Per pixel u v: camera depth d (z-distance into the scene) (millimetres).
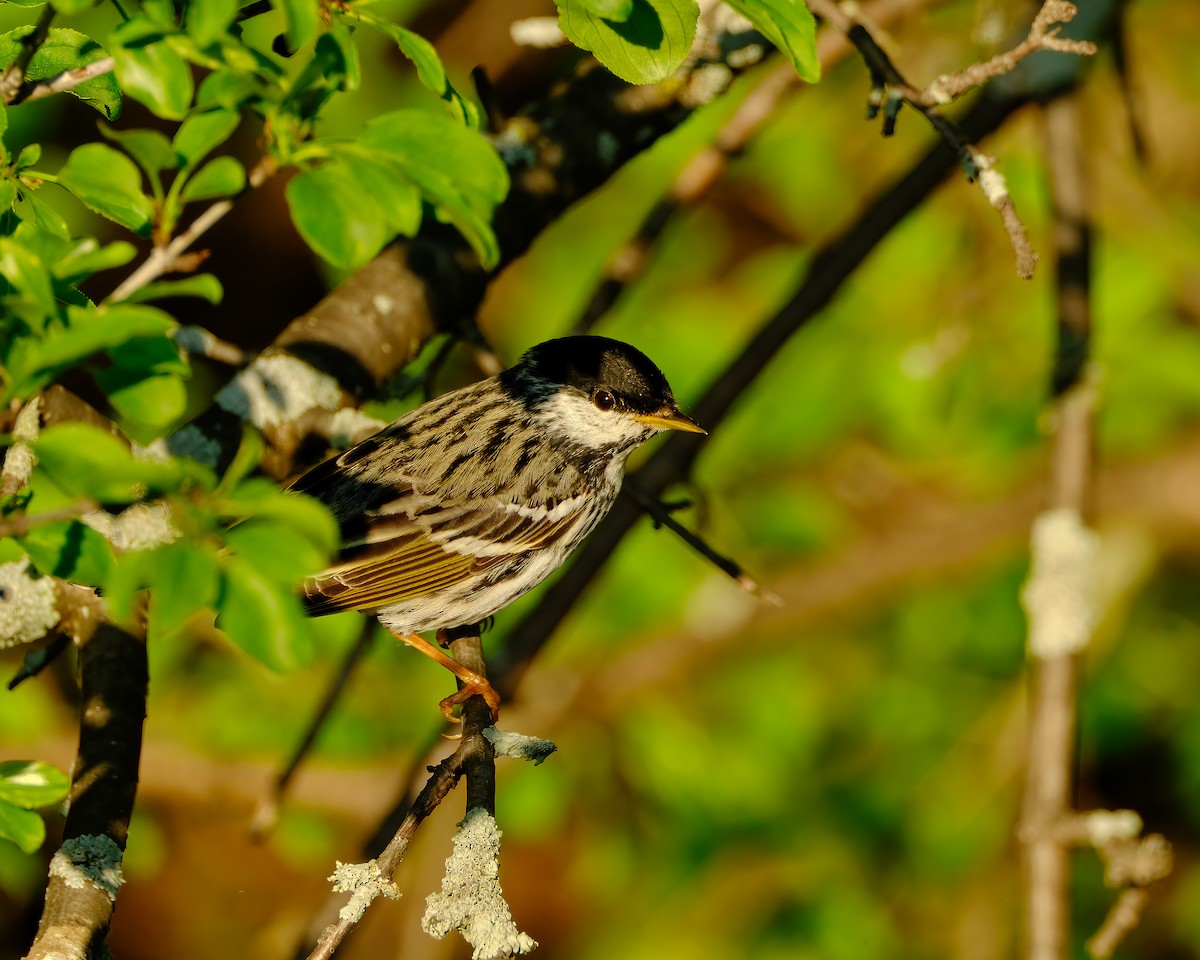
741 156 10328
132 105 13516
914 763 13258
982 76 6367
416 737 12211
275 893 14062
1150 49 13969
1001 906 12859
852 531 13578
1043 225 12828
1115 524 13734
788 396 12938
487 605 8914
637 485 8781
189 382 12602
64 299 5016
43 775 5359
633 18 5688
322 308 8352
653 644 12789
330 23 5164
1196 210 13734
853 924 12914
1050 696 9125
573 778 12867
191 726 12273
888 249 12977
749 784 13023
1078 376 9836
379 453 8758
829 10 6688
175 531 5297
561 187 9117
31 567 6738
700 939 12930
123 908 13875
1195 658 13867
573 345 9320
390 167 5012
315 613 8516
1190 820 14188
